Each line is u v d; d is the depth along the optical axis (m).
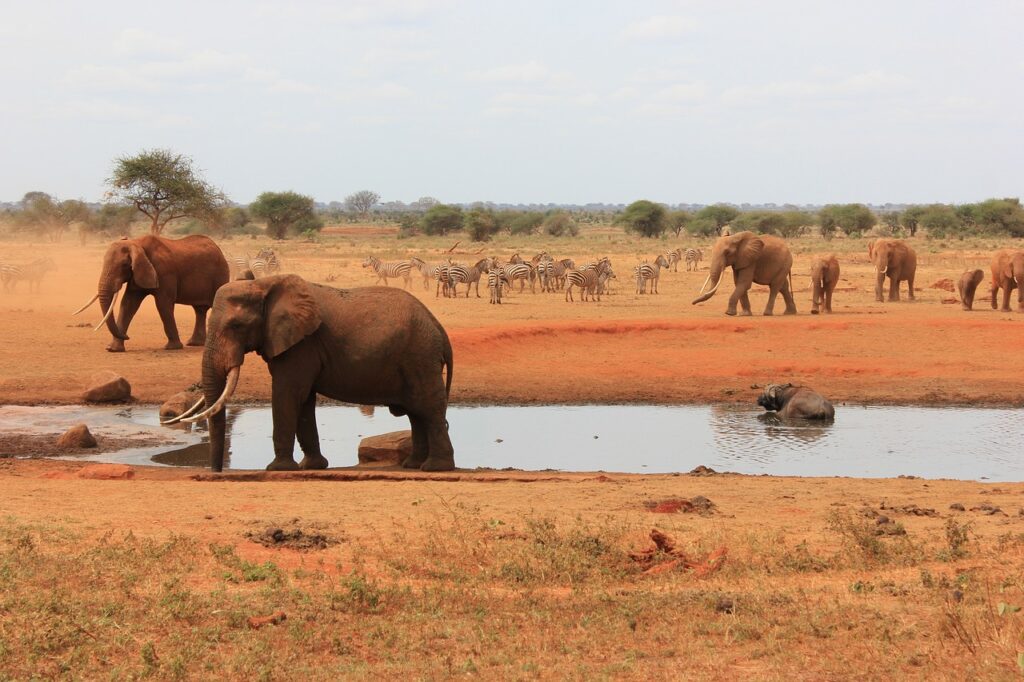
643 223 131.88
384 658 7.79
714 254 39.94
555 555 10.27
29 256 73.62
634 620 8.55
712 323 34.34
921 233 133.25
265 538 10.94
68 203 111.81
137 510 12.23
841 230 135.62
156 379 25.66
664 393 26.52
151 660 7.36
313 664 7.65
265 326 16.62
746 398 26.25
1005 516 13.01
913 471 18.66
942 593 8.99
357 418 23.86
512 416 24.06
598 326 33.50
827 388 27.08
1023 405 25.39
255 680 7.24
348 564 10.26
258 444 20.02
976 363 29.77
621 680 7.34
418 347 17.12
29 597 8.42
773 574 10.12
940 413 24.56
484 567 10.22
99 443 19.67
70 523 11.21
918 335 33.06
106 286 28.70
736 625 8.31
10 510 11.88
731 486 15.27
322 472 16.20
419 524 11.77
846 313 40.53
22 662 7.34
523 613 8.80
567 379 27.69
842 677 7.28
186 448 19.52
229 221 119.62
